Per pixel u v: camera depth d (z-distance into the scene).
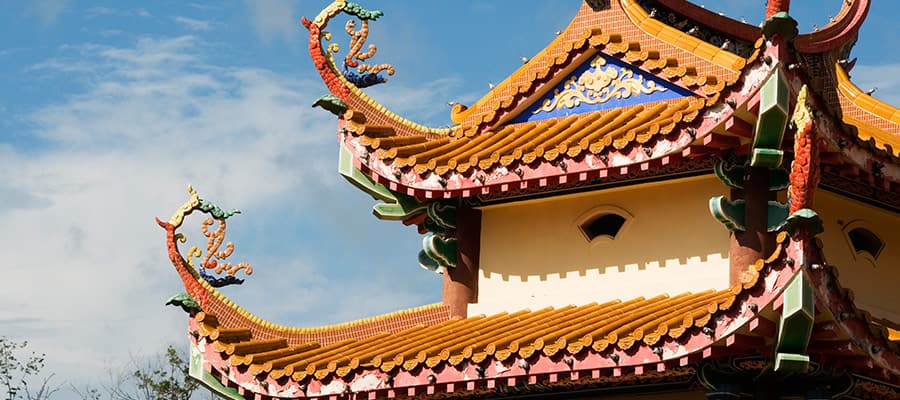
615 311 26.55
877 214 29.02
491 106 30.41
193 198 30.25
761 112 24.75
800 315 22.72
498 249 29.59
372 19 30.98
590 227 28.84
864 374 24.92
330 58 30.67
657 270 27.77
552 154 26.80
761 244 26.33
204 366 27.88
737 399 24.36
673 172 27.69
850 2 31.53
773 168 26.12
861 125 30.27
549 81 29.45
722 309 23.23
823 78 30.73
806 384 24.62
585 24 29.80
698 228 27.53
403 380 25.78
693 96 27.94
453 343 26.41
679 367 24.38
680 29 30.08
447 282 29.88
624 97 28.75
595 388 26.47
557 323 26.52
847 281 28.36
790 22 24.48
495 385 24.98
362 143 28.84
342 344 28.39
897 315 29.08
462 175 27.77
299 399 26.80
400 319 29.84
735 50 29.92
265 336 29.80
